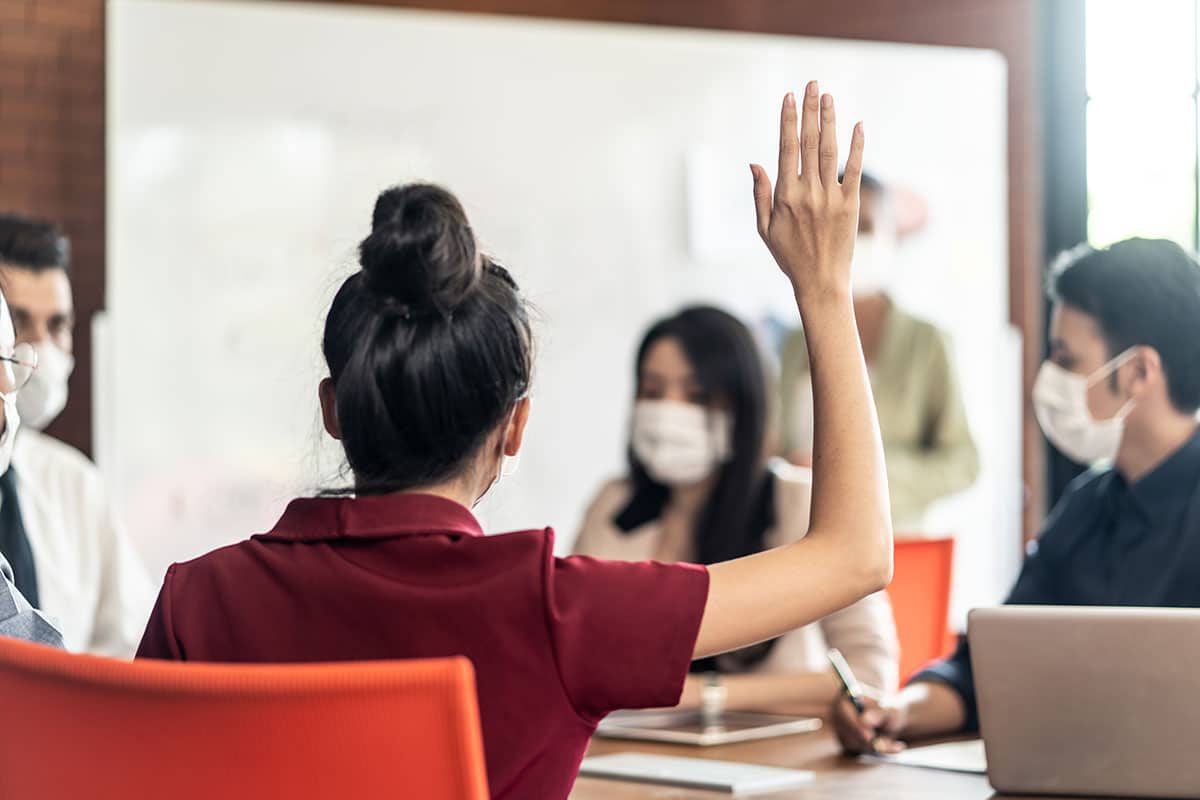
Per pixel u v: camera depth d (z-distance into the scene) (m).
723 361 2.80
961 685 2.28
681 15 4.91
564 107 4.57
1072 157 5.12
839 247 1.29
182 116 4.30
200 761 1.00
